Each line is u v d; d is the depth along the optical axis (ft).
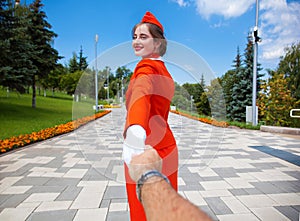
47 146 18.45
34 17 49.70
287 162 14.05
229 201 8.61
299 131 24.93
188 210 1.18
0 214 7.58
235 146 18.90
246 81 45.32
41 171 12.07
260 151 17.03
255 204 8.34
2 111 41.96
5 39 34.55
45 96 82.89
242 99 46.37
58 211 7.75
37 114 42.24
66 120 34.86
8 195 9.04
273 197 8.95
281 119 35.09
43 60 49.80
